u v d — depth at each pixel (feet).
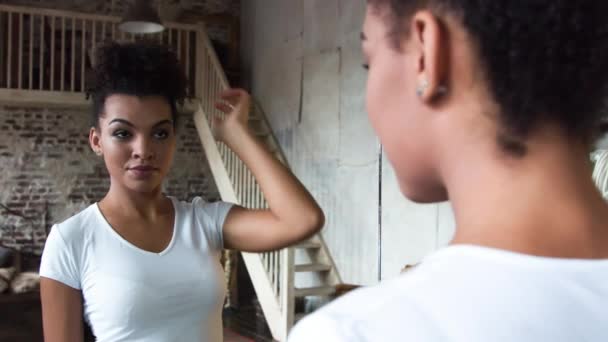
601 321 1.33
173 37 27.14
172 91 4.10
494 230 1.45
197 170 27.78
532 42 1.41
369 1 1.71
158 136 4.02
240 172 21.67
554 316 1.32
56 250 3.85
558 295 1.35
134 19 18.26
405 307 1.38
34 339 17.62
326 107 21.18
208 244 4.16
